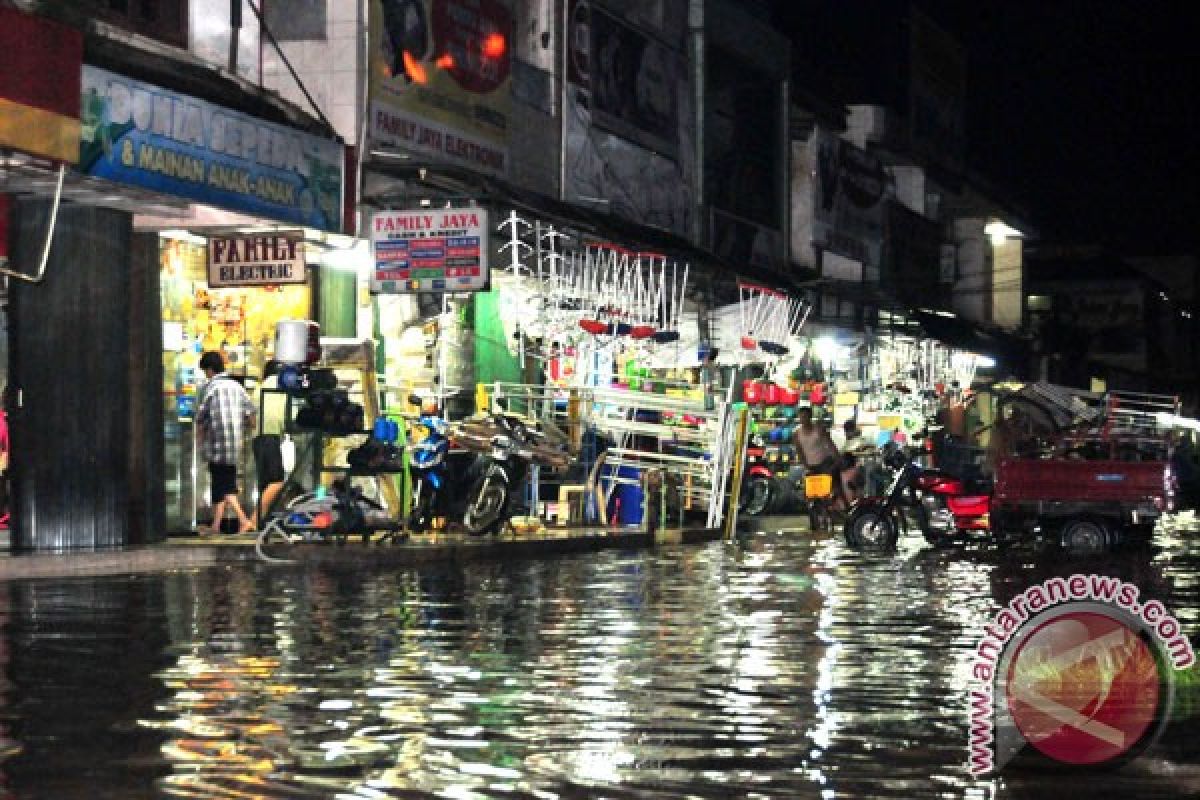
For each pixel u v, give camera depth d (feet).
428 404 75.97
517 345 88.43
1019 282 190.70
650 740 27.58
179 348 70.18
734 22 118.83
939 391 133.80
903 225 148.77
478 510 70.13
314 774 24.80
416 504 72.43
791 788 24.38
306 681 33.04
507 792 23.89
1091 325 236.63
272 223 66.69
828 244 131.85
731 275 101.14
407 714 29.60
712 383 94.53
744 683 33.40
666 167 109.19
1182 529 99.45
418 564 61.98
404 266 73.00
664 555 69.87
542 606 47.37
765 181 125.49
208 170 62.13
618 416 85.87
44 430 59.72
